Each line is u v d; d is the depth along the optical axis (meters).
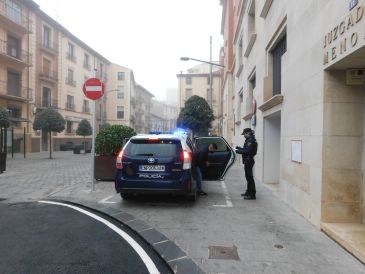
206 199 7.54
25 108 28.77
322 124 4.91
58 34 35.12
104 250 4.24
